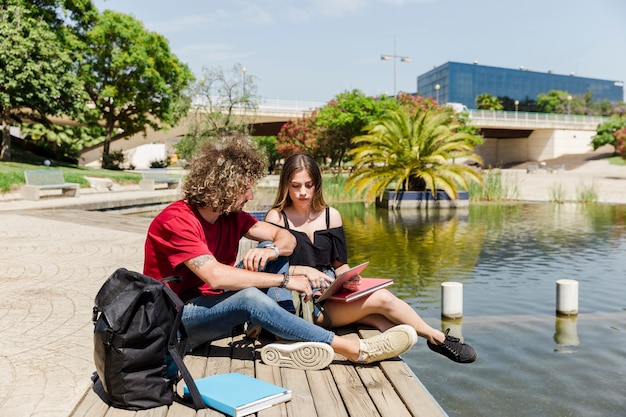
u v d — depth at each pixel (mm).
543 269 8406
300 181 3475
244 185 2875
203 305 2963
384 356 3041
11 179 16906
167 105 34594
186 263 2807
